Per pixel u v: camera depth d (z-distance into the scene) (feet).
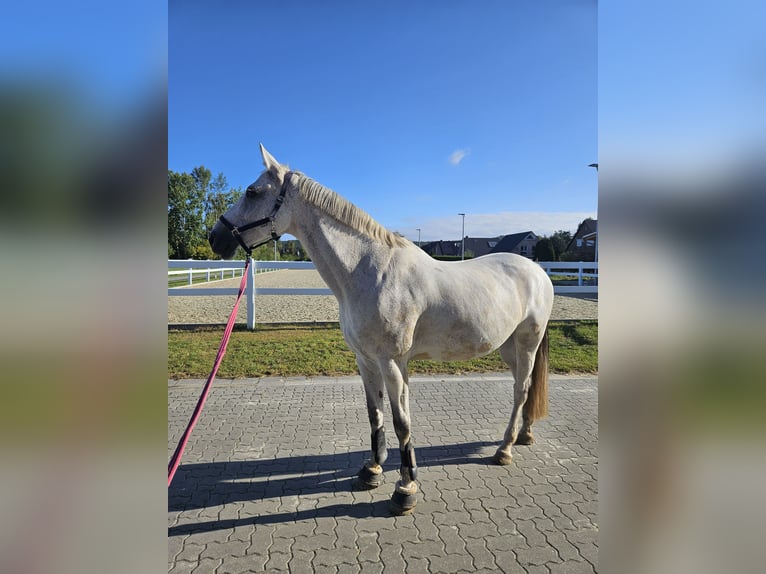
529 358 10.67
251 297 25.50
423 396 15.66
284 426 12.90
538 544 7.57
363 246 8.52
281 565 7.05
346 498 9.12
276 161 8.62
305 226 8.54
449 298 8.71
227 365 18.83
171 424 13.00
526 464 10.62
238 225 8.36
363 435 12.30
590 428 12.96
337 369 18.48
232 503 8.93
